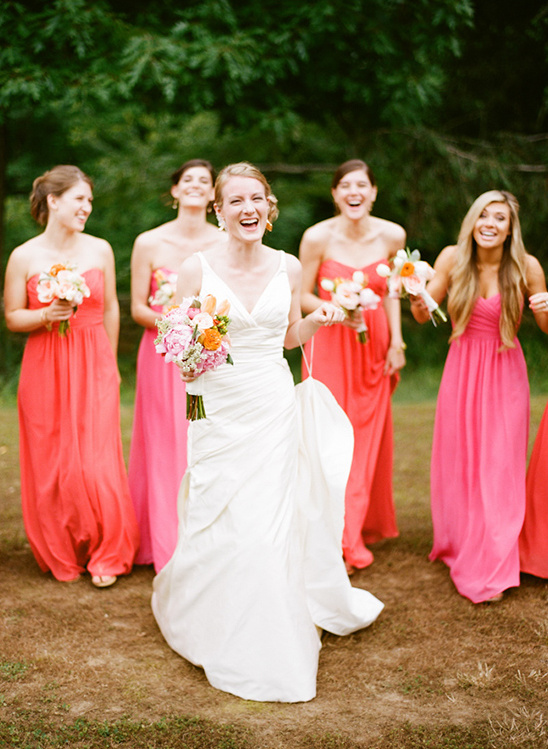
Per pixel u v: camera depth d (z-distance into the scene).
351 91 8.72
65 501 4.09
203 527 3.19
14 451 6.86
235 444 3.13
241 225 3.12
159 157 12.44
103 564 4.12
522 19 9.74
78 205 4.04
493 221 3.91
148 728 2.82
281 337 3.27
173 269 4.37
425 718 2.90
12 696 3.03
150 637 3.55
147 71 7.77
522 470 3.99
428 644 3.47
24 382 4.13
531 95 10.58
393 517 4.59
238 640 3.07
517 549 3.87
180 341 2.90
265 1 8.30
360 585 4.11
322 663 3.34
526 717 2.88
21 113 11.86
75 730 2.81
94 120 12.13
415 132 10.27
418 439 7.19
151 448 4.29
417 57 8.63
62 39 7.68
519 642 3.46
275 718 2.91
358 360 4.38
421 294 3.76
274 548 3.08
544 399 8.52
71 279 3.76
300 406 3.40
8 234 12.95
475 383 4.03
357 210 4.29
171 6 8.55
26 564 4.40
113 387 4.23
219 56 7.66
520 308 3.99
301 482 3.40
